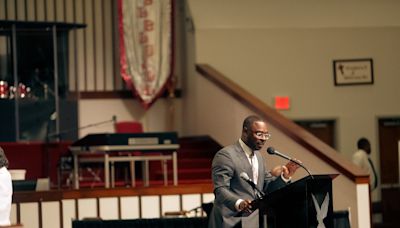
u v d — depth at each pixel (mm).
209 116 22094
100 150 16094
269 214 10492
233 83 21109
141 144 16266
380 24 23266
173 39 23906
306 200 10250
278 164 17812
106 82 24203
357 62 23188
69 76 21938
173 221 12789
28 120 21281
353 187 15422
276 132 17922
